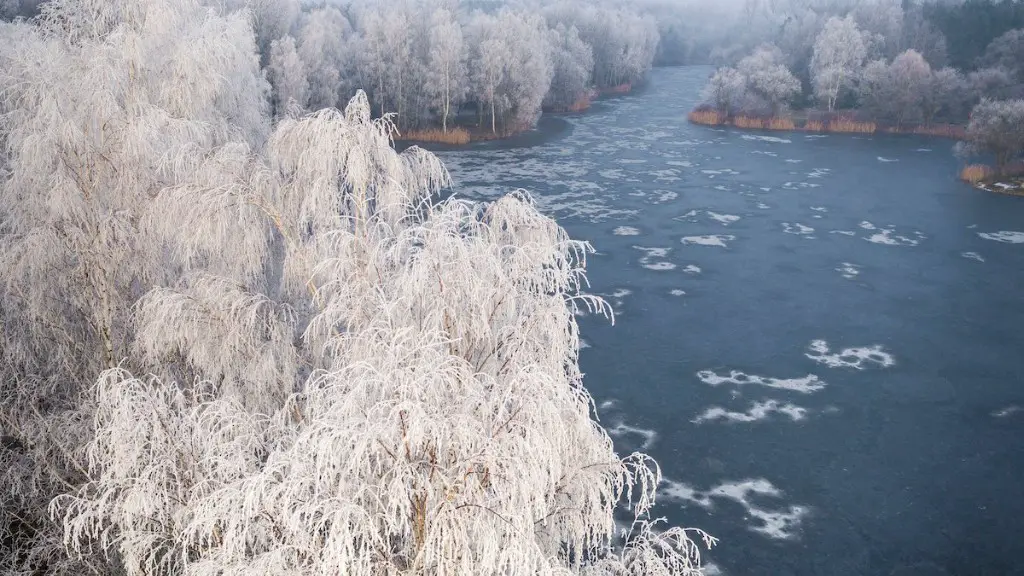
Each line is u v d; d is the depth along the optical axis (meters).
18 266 10.46
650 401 23.77
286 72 55.12
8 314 11.44
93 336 12.44
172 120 11.09
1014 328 28.94
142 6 12.41
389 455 6.98
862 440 21.73
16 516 10.88
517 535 6.60
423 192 10.20
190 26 13.56
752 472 20.25
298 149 9.33
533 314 8.50
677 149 60.62
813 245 38.16
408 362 7.16
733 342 27.81
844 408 23.38
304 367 10.91
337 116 8.86
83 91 11.08
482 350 8.80
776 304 31.16
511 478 6.59
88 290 11.36
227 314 9.76
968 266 35.31
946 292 32.41
